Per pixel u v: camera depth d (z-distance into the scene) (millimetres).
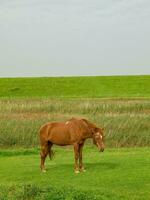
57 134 21234
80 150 21078
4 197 15414
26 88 93750
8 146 30516
